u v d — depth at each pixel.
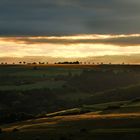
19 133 101.19
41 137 92.88
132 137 84.56
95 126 100.75
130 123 99.69
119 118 108.94
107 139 85.00
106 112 131.75
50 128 105.06
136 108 135.00
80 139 86.12
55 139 88.50
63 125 108.75
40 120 133.12
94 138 86.31
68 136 90.12
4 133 103.50
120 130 91.62
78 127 102.06
